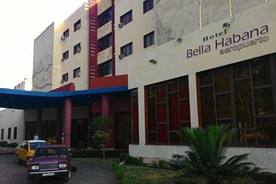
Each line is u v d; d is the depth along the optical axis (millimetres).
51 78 43250
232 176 9273
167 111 17359
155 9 25422
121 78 26922
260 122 12125
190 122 15555
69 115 28188
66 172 13414
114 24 34781
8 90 26781
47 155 14547
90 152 24688
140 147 18984
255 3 17578
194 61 15555
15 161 23078
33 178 13148
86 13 39438
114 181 13078
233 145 12844
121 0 33125
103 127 23250
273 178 10367
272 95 11727
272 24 11758
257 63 12477
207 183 9414
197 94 15258
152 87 18844
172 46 17203
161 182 11836
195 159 9758
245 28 12891
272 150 11391
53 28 44406
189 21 21875
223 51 13875
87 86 37344
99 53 37969
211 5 20453
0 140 50219
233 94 13398
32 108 39125
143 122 19000
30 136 41125
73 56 40812
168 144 16781
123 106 27109
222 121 13875
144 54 19547
